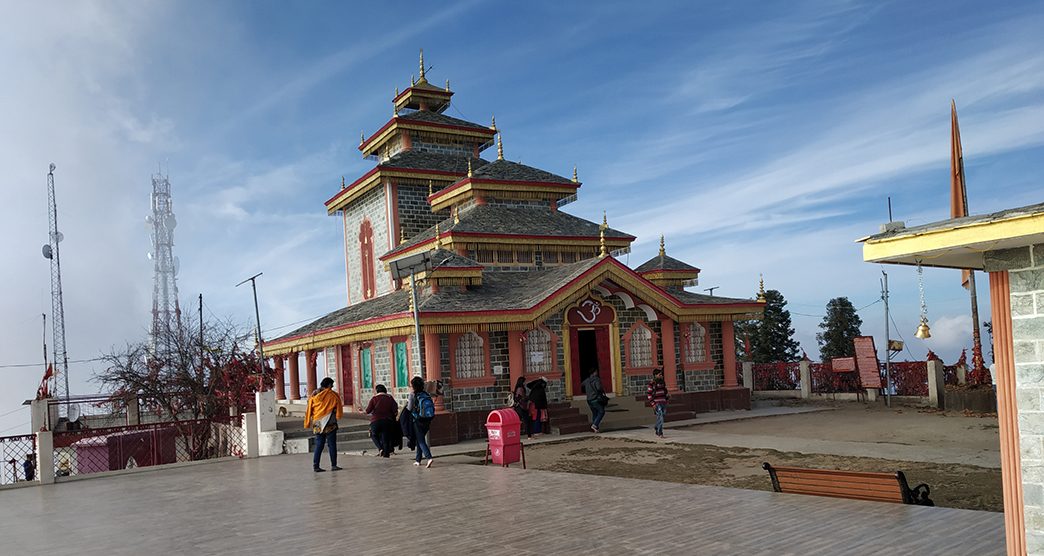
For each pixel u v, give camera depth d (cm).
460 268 2864
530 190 3631
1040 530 652
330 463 1988
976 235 632
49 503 1577
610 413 2881
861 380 3459
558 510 1175
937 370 3114
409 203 3888
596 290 3008
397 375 2809
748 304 3319
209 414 3366
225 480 1775
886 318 3412
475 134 4291
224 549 1029
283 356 4147
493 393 2712
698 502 1180
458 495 1366
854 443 2084
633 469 1811
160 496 1584
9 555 1069
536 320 2678
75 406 3447
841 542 882
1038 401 656
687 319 3166
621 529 1017
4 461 1938
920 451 1881
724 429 2616
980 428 2298
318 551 984
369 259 4075
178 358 3588
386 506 1287
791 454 1942
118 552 1052
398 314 2594
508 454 1777
